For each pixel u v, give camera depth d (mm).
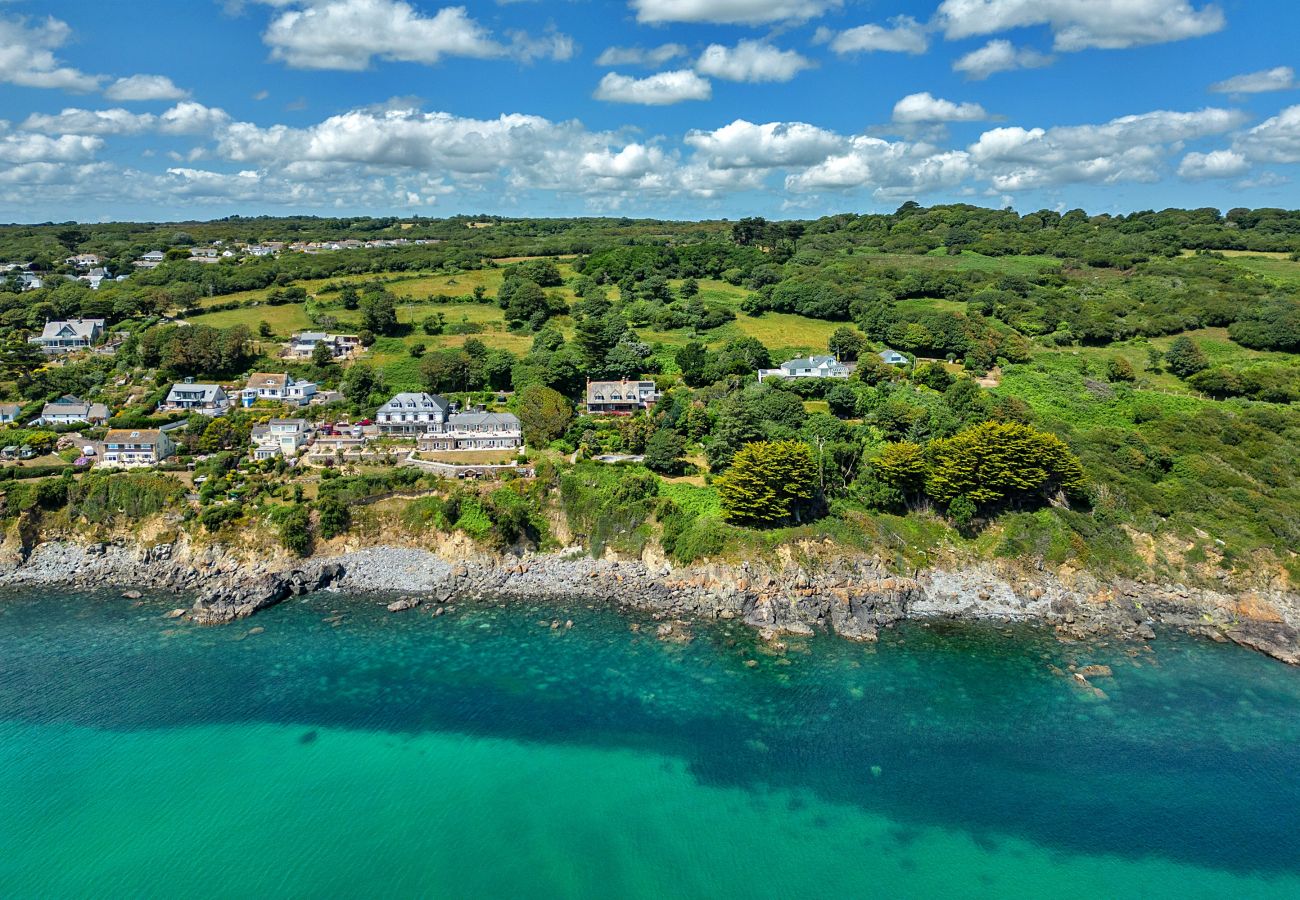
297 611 94125
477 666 82250
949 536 101938
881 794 64062
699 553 98500
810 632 89938
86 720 72188
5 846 58312
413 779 65312
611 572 101000
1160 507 103062
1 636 86812
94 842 58594
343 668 81625
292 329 178000
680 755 68562
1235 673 82062
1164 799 63656
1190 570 96438
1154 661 84312
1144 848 58719
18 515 104125
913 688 78812
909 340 159500
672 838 59312
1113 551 98562
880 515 103688
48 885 54812
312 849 58125
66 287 195250
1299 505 101625
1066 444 113000
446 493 107500
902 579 96438
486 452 121250
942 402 134375
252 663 82375
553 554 103750
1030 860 57625
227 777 65188
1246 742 70625
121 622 90625
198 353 150375
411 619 92438
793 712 74688
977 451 102188
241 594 94375
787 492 98812
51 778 64812
